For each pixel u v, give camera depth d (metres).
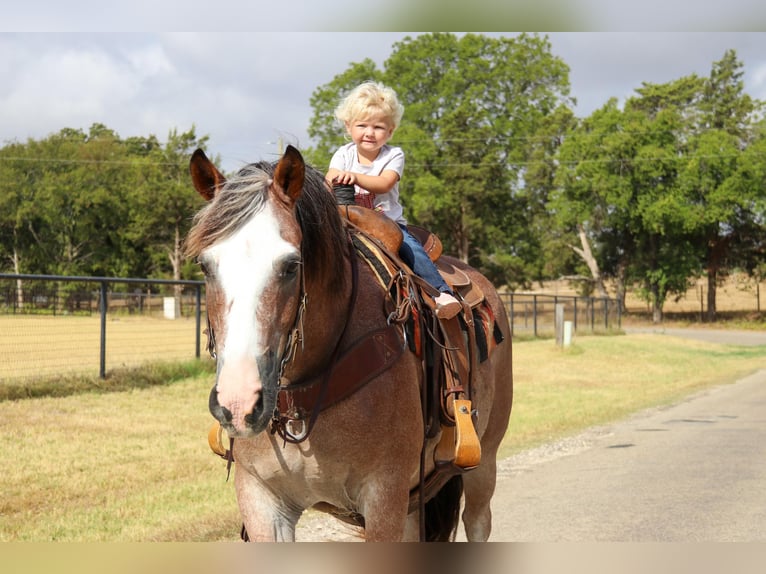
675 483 7.41
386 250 3.53
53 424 8.79
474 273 4.65
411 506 3.76
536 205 56.34
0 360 13.04
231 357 2.47
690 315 57.00
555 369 19.19
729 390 16.31
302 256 2.89
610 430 10.86
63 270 52.31
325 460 3.04
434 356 3.49
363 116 3.75
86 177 52.69
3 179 52.41
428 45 52.47
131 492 6.29
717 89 55.94
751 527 5.80
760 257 54.72
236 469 3.26
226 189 2.74
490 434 4.53
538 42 53.28
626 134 51.19
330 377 3.01
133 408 10.02
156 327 21.50
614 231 55.78
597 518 6.10
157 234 52.25
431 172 51.44
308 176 3.06
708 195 50.75
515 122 53.28
